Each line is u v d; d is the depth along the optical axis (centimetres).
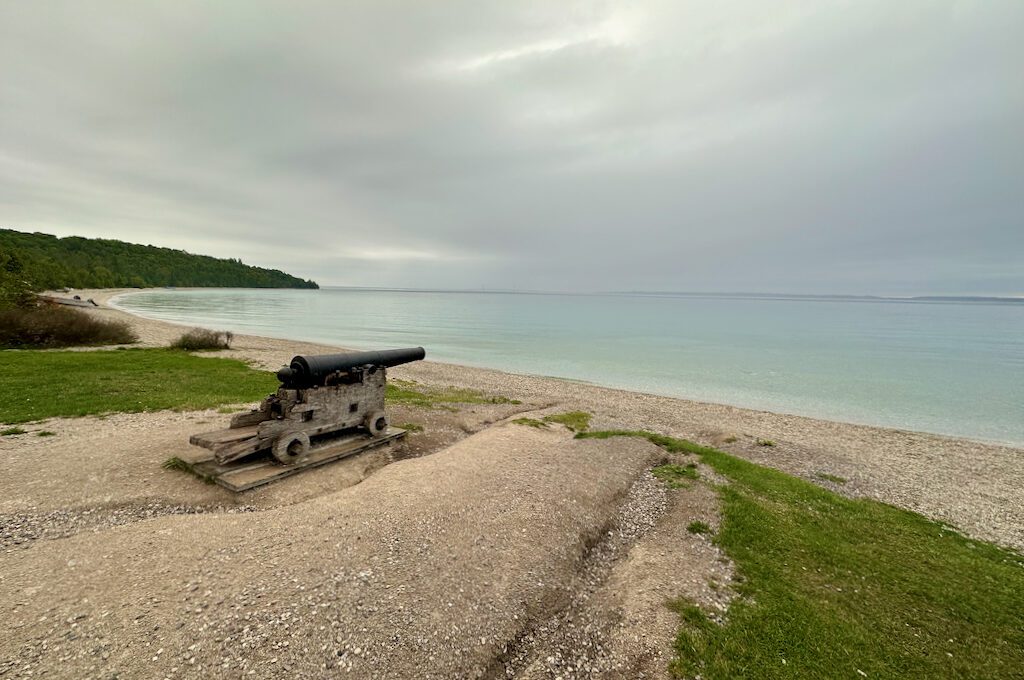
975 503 1174
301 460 917
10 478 788
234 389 1706
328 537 630
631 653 478
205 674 396
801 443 1723
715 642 495
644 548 712
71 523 662
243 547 596
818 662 479
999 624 581
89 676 386
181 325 5447
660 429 1762
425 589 540
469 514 736
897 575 686
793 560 700
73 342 2806
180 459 875
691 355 4494
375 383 1123
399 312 11256
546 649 488
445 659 449
